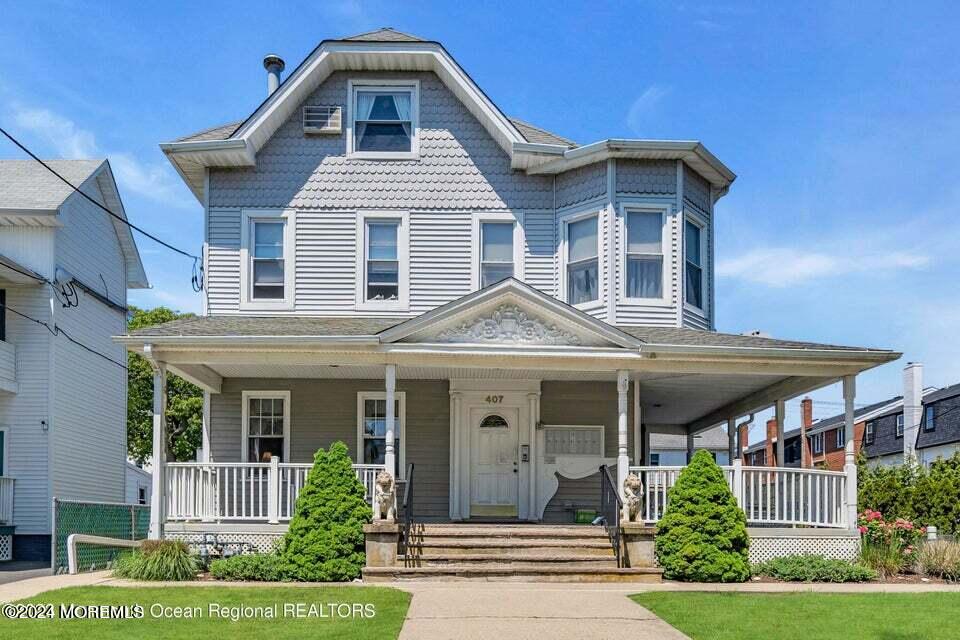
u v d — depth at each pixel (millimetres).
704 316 17766
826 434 53531
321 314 17453
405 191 17797
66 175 23672
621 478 14680
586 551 14305
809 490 15148
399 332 14531
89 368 24000
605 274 16797
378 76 18031
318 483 13867
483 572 13250
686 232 17516
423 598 11469
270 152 17797
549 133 19219
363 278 17562
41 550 21094
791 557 14438
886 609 10820
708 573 13422
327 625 9719
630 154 16844
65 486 22234
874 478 31484
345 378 17531
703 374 16109
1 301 21609
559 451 17375
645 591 12141
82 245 23594
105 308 25281
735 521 13797
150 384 36312
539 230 17781
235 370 16703
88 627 9617
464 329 14828
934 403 43406
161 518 14680
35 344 21625
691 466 14133
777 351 14594
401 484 17156
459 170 17875
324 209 17703
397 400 17500
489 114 17422
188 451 37281
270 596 11477
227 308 17391
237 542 14742
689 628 9648
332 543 13406
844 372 15117
